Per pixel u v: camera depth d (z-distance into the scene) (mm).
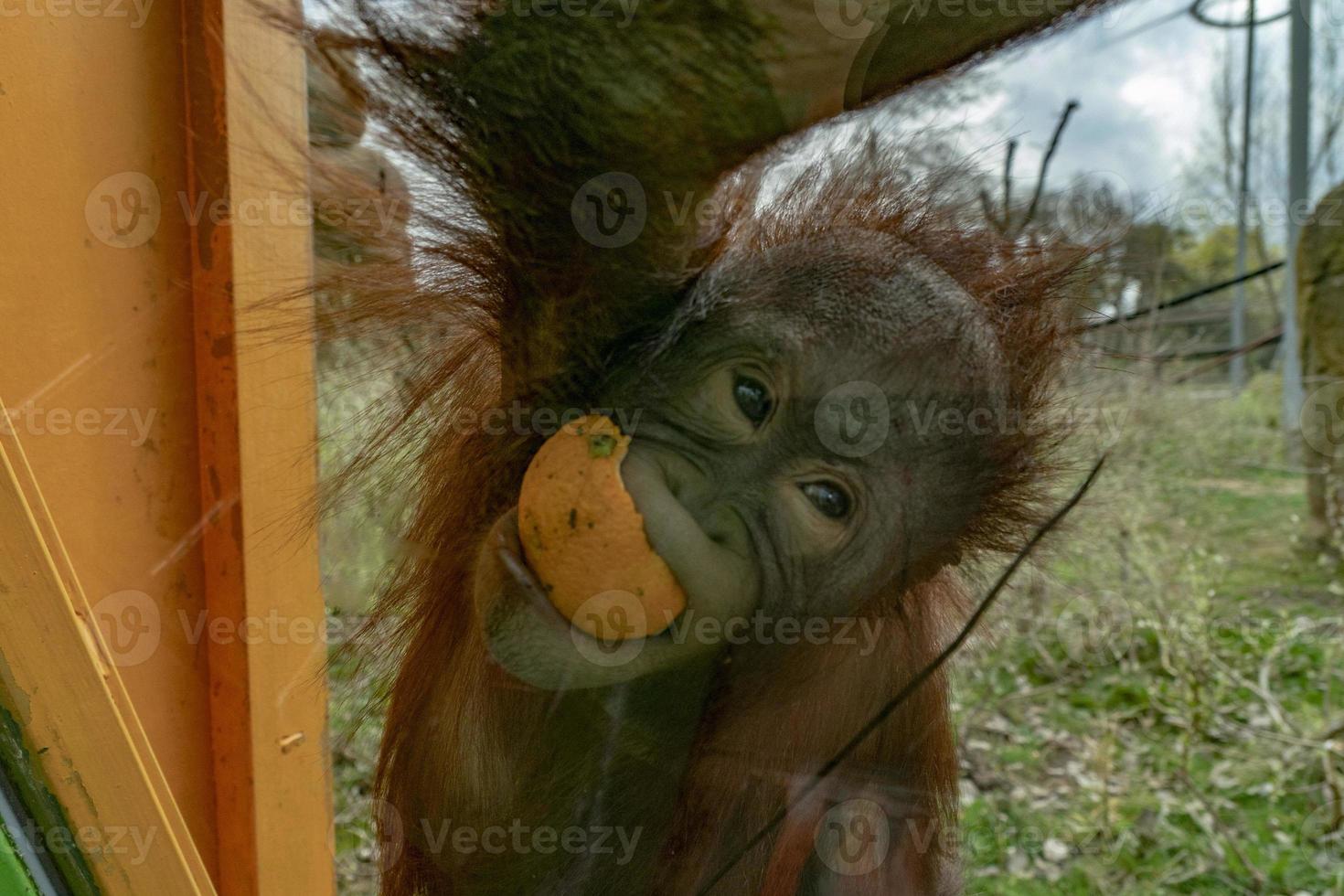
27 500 907
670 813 1056
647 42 742
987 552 1092
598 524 833
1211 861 2217
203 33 1324
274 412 1447
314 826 1651
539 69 789
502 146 883
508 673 902
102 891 896
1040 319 1130
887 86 808
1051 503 1078
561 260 929
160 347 1376
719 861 1093
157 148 1337
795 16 713
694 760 1020
